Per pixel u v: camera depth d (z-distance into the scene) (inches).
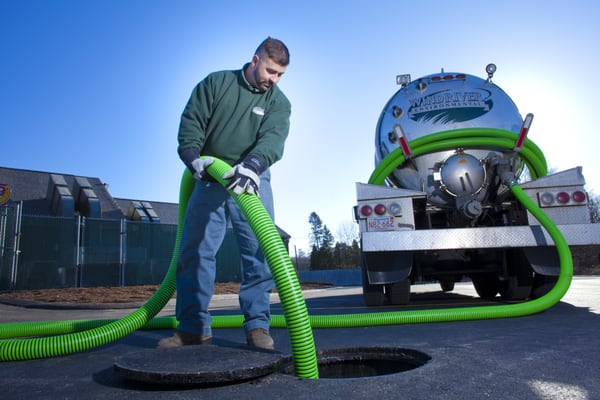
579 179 153.7
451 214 182.9
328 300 271.4
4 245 483.8
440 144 179.9
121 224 598.9
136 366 61.7
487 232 151.1
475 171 175.8
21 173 1019.3
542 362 70.3
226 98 89.4
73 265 544.7
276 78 88.8
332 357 86.9
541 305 131.4
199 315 91.2
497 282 225.1
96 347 96.5
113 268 583.8
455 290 366.6
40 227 522.3
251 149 93.3
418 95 198.5
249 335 86.6
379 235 155.5
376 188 165.2
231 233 746.8
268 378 62.9
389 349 86.7
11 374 72.4
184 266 91.7
